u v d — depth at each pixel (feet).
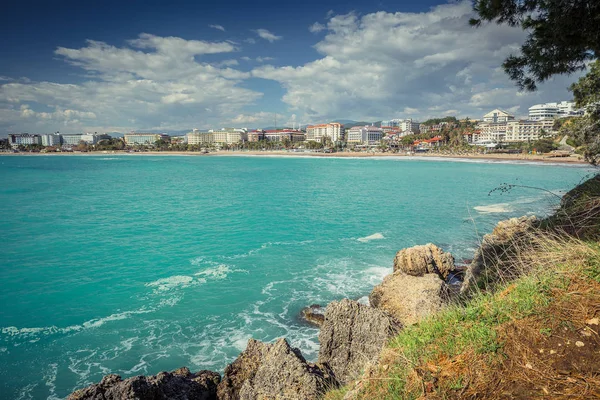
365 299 59.57
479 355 13.29
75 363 45.24
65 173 358.23
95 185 250.78
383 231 107.14
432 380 13.04
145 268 78.84
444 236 98.63
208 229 115.34
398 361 15.71
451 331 15.81
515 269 23.57
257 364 36.22
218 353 46.73
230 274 74.02
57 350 48.01
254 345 37.88
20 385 41.16
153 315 57.26
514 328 13.84
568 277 15.55
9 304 61.57
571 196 33.94
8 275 75.36
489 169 358.64
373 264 77.61
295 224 120.47
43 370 43.83
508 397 11.09
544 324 13.42
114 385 29.01
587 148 57.52
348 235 103.76
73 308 60.03
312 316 55.36
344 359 33.91
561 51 26.81
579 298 14.05
